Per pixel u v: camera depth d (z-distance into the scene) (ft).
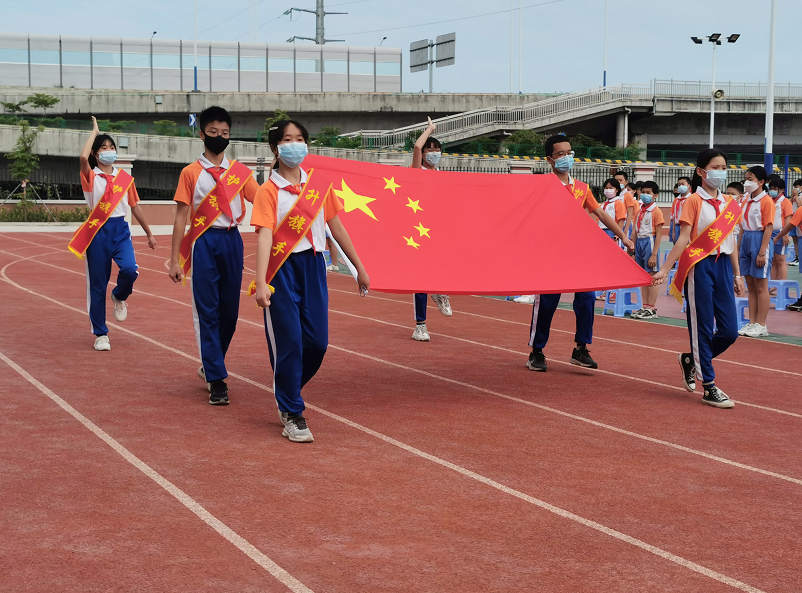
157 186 143.02
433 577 11.87
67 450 17.44
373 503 14.80
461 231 24.67
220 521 13.78
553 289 24.09
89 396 22.22
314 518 14.01
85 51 168.66
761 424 21.04
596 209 27.12
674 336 35.27
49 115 160.76
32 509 14.10
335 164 24.49
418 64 215.51
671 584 11.82
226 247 21.93
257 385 24.22
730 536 13.66
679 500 15.34
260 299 17.94
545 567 12.31
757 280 35.50
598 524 14.07
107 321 35.63
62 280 51.83
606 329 37.19
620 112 172.76
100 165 28.66
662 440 19.36
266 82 178.29
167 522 13.67
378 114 182.39
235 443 18.29
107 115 167.43
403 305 43.83
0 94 157.58
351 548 12.82
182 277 22.47
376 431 19.57
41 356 27.48
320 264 19.04
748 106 174.50
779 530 13.96
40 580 11.50
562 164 26.48
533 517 14.33
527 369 27.53
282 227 18.38
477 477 16.39
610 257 25.58
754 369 28.43
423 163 29.66
